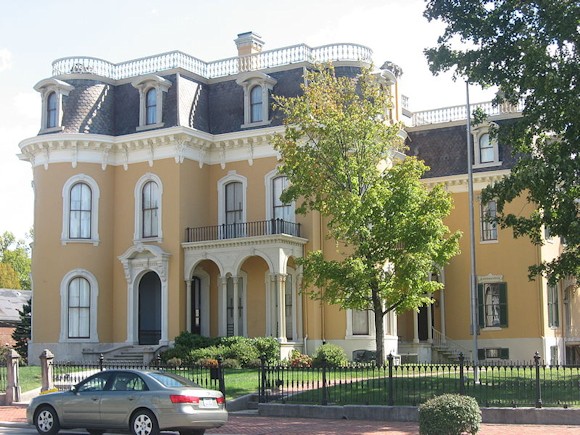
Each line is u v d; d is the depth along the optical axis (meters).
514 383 25.06
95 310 40.81
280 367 26.39
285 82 41.16
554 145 25.50
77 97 41.97
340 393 23.64
